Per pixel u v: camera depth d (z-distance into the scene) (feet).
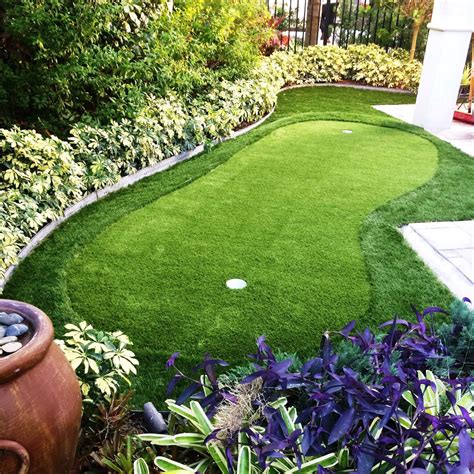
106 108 17.43
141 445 6.26
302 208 15.66
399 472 5.13
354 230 14.25
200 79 21.91
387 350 6.36
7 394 4.48
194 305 10.71
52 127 16.80
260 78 27.35
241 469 5.36
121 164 16.80
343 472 5.36
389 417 5.30
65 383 5.00
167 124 18.72
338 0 40.68
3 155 14.12
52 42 15.24
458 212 15.61
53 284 11.29
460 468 4.84
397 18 36.06
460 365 7.58
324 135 23.62
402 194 16.94
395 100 32.22
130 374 8.67
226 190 16.93
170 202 15.88
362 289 11.41
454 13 22.75
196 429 6.24
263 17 29.73
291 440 5.29
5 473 4.51
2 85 15.72
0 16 15.29
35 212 12.85
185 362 9.03
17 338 4.95
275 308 10.67
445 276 12.20
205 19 24.34
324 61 35.60
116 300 10.80
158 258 12.55
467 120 26.63
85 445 6.31
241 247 13.19
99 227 14.01
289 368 6.88
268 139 22.74
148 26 19.06
